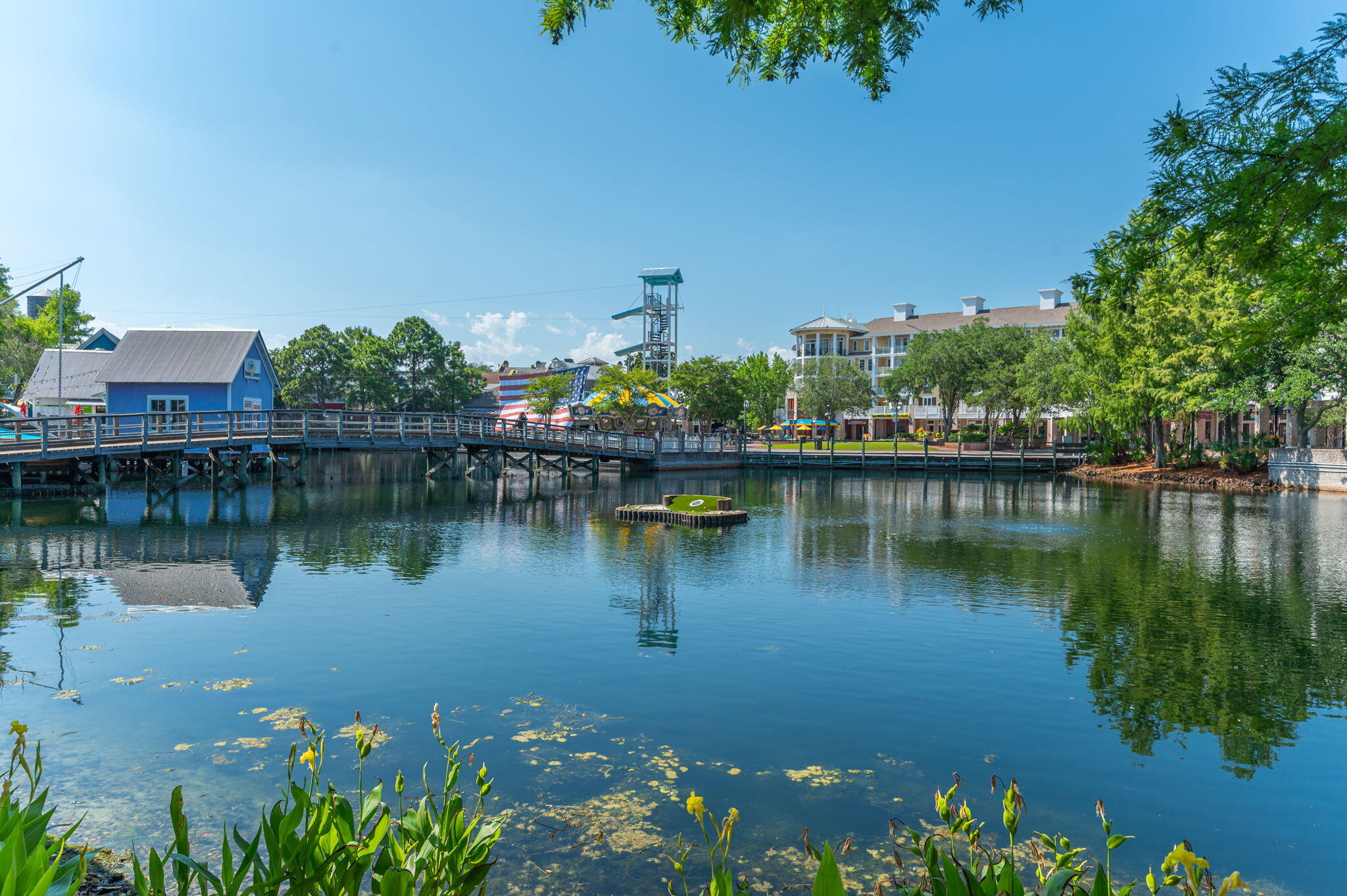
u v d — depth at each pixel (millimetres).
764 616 12031
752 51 5406
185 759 6621
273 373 42094
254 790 6066
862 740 7332
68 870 2287
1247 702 8453
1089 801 6227
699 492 35219
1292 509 29359
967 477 48906
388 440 34750
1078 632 11250
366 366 78000
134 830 5441
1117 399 45125
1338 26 3396
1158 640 10820
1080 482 44875
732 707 8141
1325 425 40781
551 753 6914
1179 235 4027
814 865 5176
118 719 7488
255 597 12773
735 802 6082
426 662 9477
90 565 15133
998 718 7934
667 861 5188
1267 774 6723
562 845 5391
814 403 75500
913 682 8992
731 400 76250
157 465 34719
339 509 25234
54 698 8031
